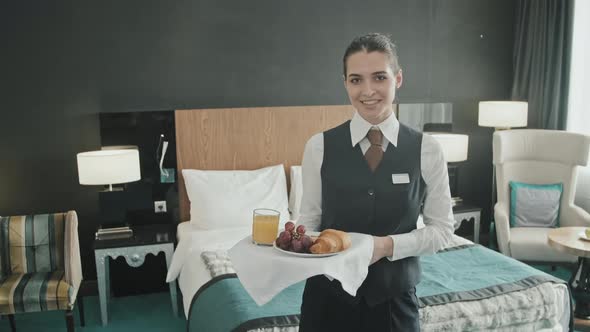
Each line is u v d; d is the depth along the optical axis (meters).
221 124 4.14
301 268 1.22
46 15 3.75
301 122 4.33
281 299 2.49
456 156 4.44
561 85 4.59
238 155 4.21
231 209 3.85
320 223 1.60
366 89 1.37
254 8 4.16
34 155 3.88
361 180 1.47
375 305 1.45
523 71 4.88
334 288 1.46
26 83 3.79
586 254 3.21
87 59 3.87
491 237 5.10
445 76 4.80
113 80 3.94
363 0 4.42
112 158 3.54
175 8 3.99
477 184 5.12
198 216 3.86
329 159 1.52
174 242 3.76
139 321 3.63
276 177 4.13
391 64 1.37
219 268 2.94
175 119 4.04
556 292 2.67
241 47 4.18
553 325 2.62
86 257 4.09
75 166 3.97
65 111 3.89
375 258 1.36
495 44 4.93
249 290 1.29
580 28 4.54
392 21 4.54
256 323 2.22
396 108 4.63
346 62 1.41
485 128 5.04
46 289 3.09
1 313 3.01
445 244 1.46
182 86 4.09
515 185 4.37
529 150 4.50
